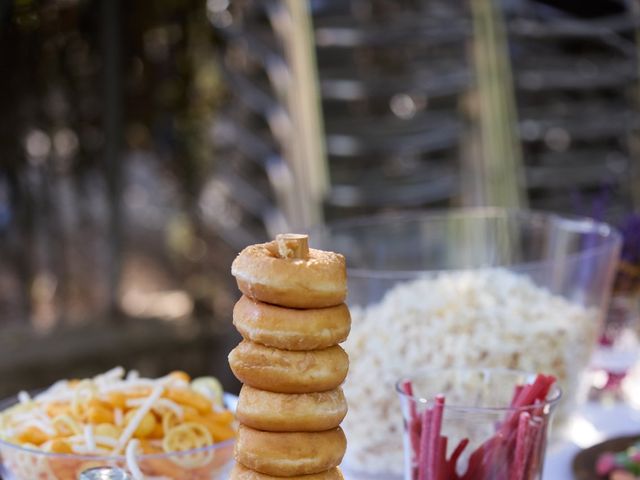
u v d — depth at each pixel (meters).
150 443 0.92
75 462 0.87
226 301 3.38
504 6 3.26
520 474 0.87
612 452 1.19
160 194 4.06
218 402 1.03
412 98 3.35
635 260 1.37
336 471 0.69
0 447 0.92
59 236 3.42
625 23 3.38
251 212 3.35
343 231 1.34
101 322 3.29
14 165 3.28
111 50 3.30
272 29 3.15
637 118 3.45
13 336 3.15
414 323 1.10
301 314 0.64
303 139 2.89
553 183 3.29
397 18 3.20
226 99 3.40
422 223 1.36
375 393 1.09
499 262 1.35
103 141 3.38
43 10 3.21
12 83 3.23
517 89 3.31
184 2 3.33
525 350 1.10
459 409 0.87
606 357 1.41
